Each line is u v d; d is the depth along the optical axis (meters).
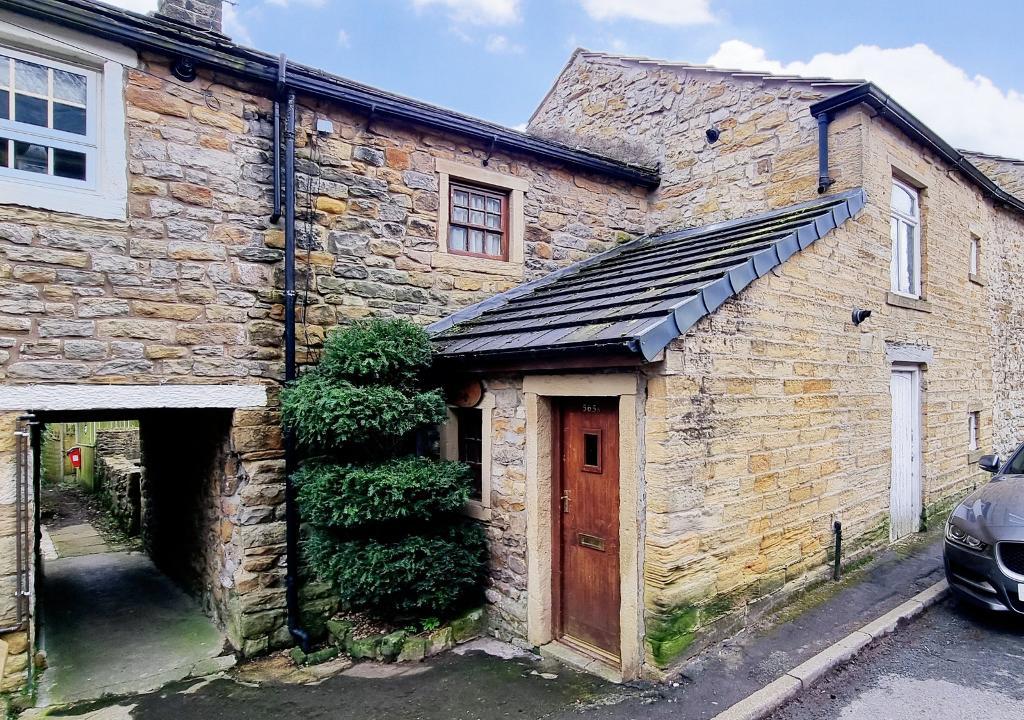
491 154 7.09
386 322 5.58
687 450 4.47
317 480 4.99
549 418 5.29
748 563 5.04
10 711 4.38
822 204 6.72
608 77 9.77
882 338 7.00
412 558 5.09
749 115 7.80
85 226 4.77
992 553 5.02
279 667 5.15
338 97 5.86
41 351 4.57
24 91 4.68
